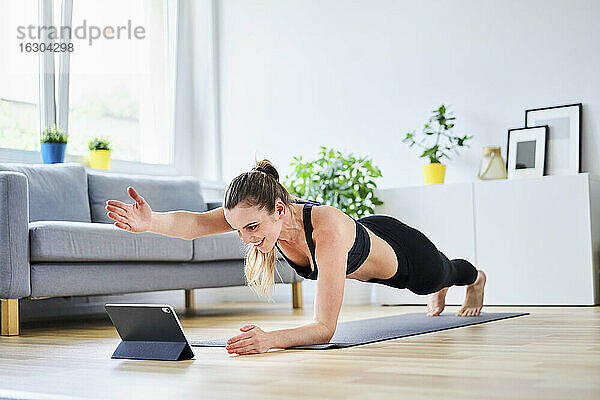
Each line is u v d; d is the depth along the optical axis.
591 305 3.88
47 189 3.89
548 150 4.35
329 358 1.89
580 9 4.33
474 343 2.20
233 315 3.90
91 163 4.69
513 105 4.52
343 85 5.13
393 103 4.93
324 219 2.12
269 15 5.43
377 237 2.39
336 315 2.12
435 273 2.57
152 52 5.32
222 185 5.46
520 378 1.52
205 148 5.56
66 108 4.64
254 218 1.96
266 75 5.43
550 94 4.40
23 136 4.43
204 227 2.27
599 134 4.25
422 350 2.04
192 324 3.35
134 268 3.54
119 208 2.01
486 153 4.35
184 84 5.54
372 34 5.03
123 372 1.77
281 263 4.26
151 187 4.51
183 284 3.81
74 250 3.18
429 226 4.39
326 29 5.21
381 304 4.54
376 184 4.97
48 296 3.15
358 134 5.06
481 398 1.31
